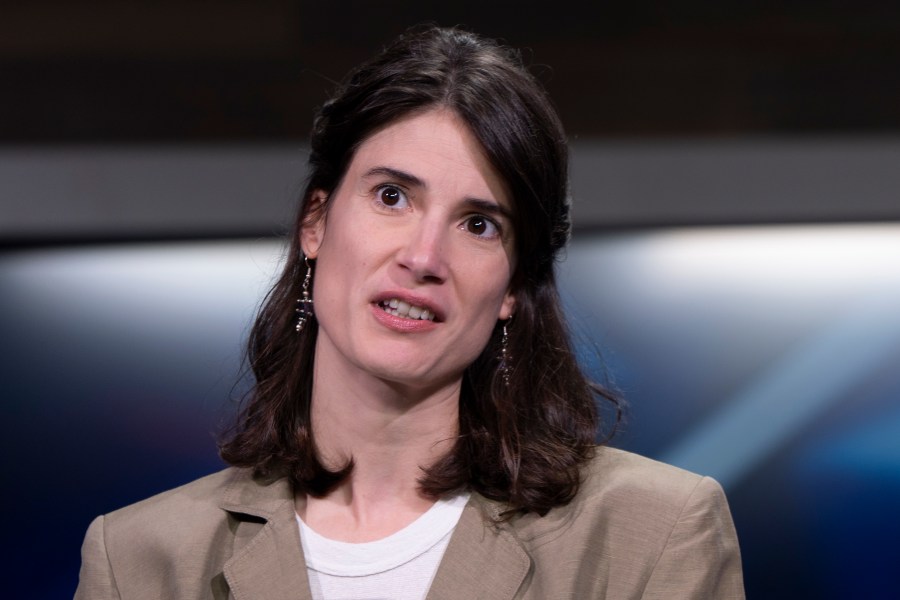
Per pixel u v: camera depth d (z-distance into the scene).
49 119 10.24
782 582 10.05
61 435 10.30
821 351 10.26
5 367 10.34
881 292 10.27
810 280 10.31
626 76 10.22
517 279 5.27
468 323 4.95
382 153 4.92
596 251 10.39
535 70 10.16
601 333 10.27
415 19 9.99
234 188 10.31
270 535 5.11
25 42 10.11
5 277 10.44
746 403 10.23
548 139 4.93
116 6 10.09
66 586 10.18
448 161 4.82
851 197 10.24
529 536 5.03
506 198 4.90
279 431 5.38
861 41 10.12
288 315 5.49
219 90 10.23
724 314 10.33
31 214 10.30
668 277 10.35
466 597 4.80
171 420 10.30
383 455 5.17
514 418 5.23
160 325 10.40
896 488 10.07
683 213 10.32
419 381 4.93
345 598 4.89
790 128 10.28
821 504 10.09
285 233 6.43
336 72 10.18
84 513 10.24
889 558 10.00
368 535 5.09
